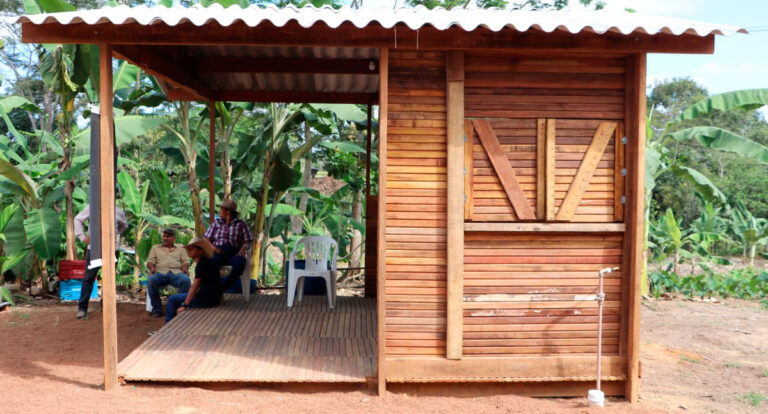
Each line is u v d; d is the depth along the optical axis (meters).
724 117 32.12
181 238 11.83
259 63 7.67
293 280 7.95
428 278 5.05
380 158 4.84
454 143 4.97
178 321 6.93
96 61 8.88
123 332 7.45
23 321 7.99
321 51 7.40
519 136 5.07
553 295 5.16
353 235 14.62
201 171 11.42
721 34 4.50
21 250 10.03
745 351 7.91
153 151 18.39
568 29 4.41
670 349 7.94
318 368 5.28
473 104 5.05
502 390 5.18
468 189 5.05
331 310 7.76
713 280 12.64
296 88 8.98
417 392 5.10
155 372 5.13
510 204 5.07
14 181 9.52
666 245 15.39
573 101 5.08
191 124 12.73
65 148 9.75
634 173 5.04
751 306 11.62
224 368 5.25
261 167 12.61
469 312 5.10
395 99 4.99
